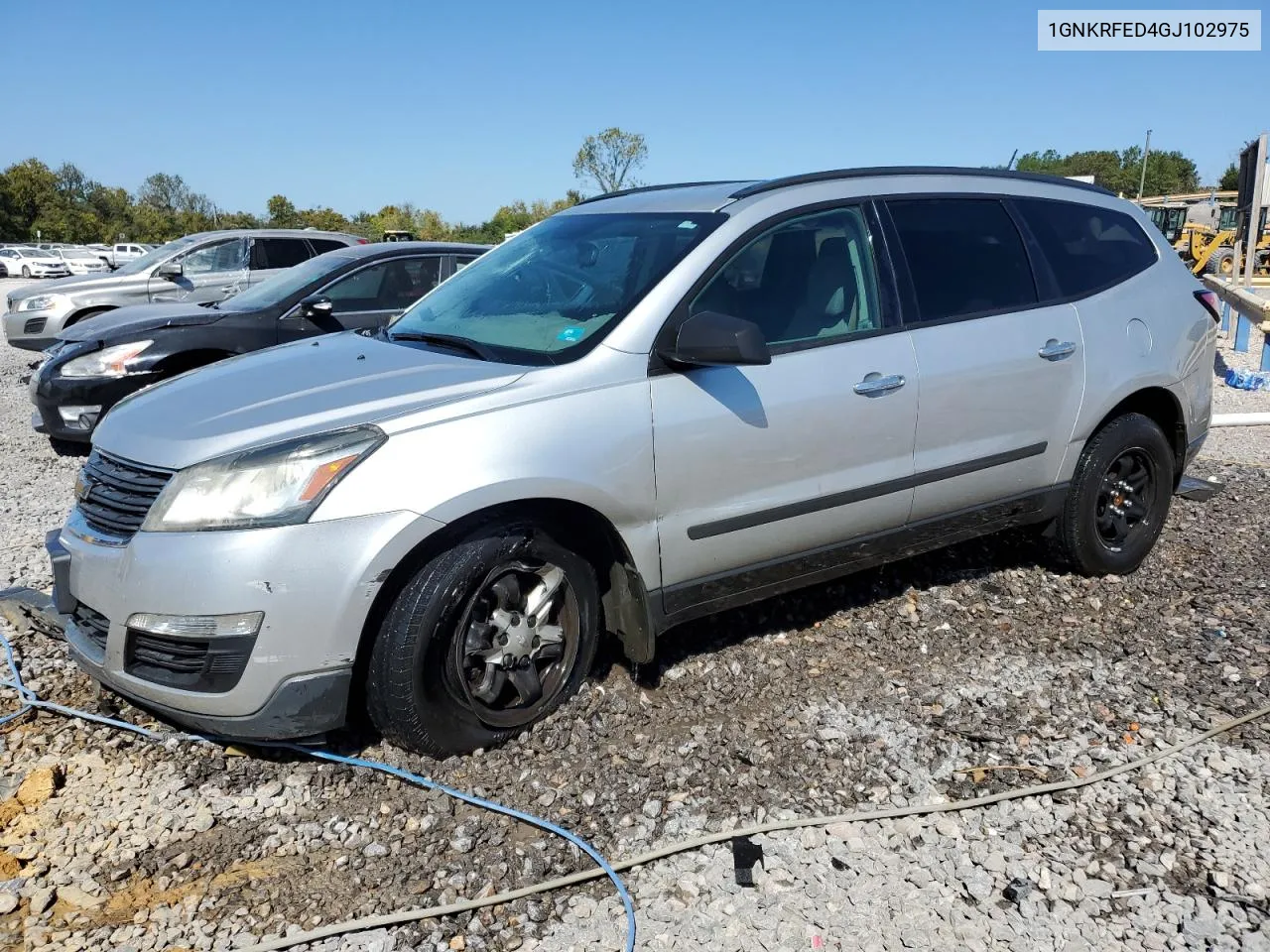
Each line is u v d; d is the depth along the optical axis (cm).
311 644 301
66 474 737
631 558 353
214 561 296
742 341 329
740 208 391
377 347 392
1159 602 471
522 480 321
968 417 426
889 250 416
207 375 381
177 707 311
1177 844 297
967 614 453
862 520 407
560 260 416
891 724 362
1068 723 363
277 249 1334
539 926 265
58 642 419
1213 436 855
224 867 286
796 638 427
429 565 318
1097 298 475
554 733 349
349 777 327
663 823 306
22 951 252
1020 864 289
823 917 267
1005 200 463
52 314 1220
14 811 308
